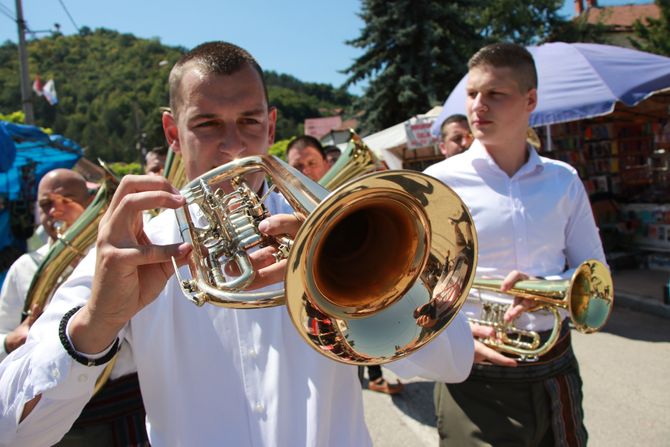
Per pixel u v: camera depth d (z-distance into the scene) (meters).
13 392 1.12
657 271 7.56
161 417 1.27
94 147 60.47
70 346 1.08
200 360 1.27
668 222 7.65
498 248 2.26
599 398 3.91
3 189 5.91
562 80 6.41
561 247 2.31
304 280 1.09
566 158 8.72
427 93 22.41
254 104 1.37
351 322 1.19
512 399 2.06
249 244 1.16
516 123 2.25
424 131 10.33
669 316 5.69
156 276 1.12
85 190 2.83
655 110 8.08
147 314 1.31
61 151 7.50
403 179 1.15
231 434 1.24
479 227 2.28
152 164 4.39
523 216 2.24
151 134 38.62
